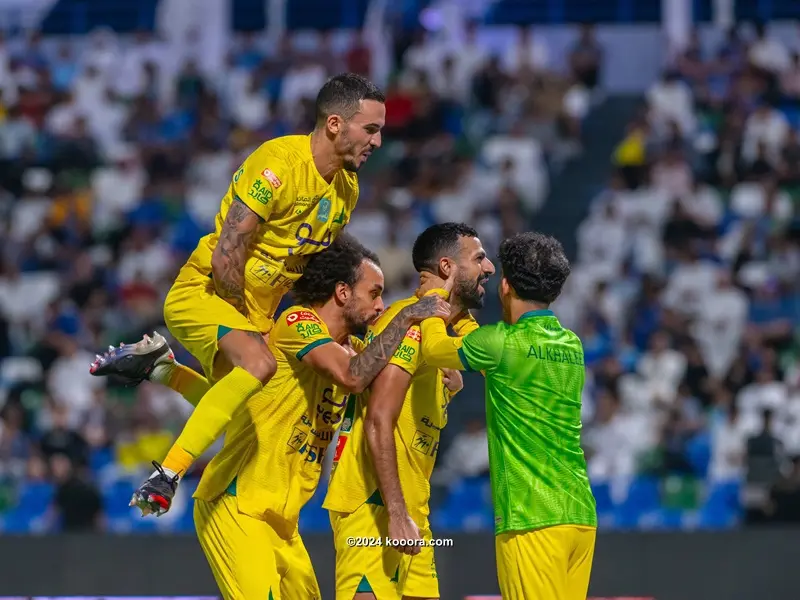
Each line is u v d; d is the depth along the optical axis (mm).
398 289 28656
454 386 12273
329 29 40875
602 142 35562
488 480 24391
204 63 39156
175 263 31359
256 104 36469
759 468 23812
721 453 25375
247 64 38938
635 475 24953
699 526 23547
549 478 11133
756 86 36062
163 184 33750
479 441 25172
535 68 36750
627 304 29422
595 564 20266
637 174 32875
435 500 24078
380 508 11875
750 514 23172
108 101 36969
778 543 20156
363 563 11812
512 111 35500
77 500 23984
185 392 13047
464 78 36219
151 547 20375
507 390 11234
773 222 31781
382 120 11805
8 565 20438
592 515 11289
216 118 36031
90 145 34969
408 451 11875
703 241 31078
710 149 34125
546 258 11352
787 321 29484
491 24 40219
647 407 26188
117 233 32344
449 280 11867
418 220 31812
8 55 38969
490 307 30250
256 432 11773
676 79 36125
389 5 39281
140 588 20281
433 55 36625
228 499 11789
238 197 11477
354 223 30875
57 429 25828
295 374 11820
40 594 20344
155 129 36156
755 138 33875
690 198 32250
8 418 26016
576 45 38094
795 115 36156
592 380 26906
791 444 26094
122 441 25922
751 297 29906
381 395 11406
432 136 34312
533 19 40219
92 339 29234
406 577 11945
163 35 39875
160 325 29406
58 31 41281
